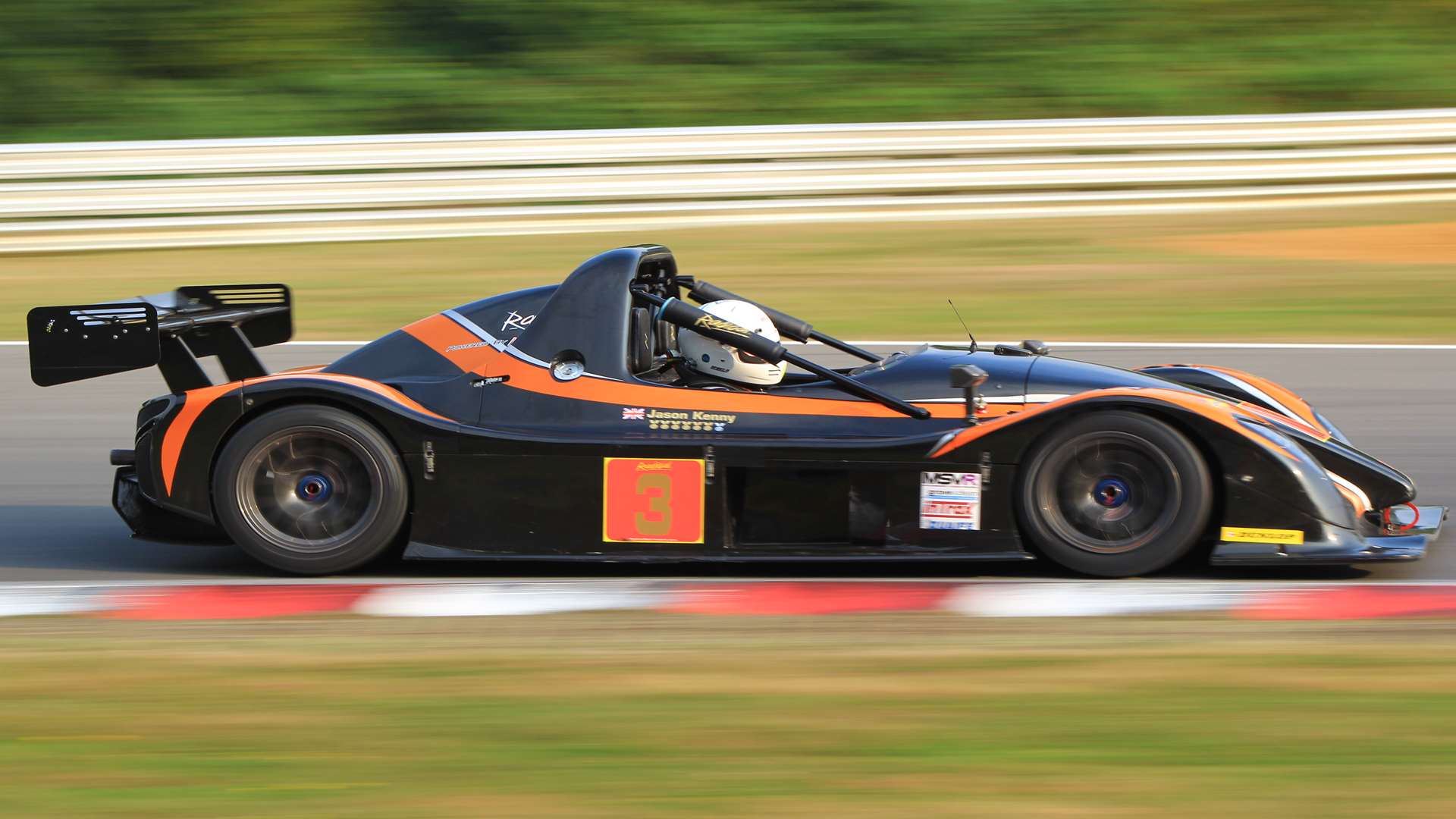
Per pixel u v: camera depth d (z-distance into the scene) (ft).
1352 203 192.24
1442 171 194.18
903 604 59.41
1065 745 45.14
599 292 65.67
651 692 49.85
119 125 228.22
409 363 66.95
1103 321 137.69
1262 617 57.11
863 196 182.60
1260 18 256.52
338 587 63.26
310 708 48.88
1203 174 187.32
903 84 236.43
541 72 241.55
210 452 64.28
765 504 63.05
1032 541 61.21
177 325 70.28
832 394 64.03
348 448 63.10
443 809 41.50
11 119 228.63
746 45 245.04
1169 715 47.24
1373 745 44.75
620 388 64.03
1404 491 64.44
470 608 60.03
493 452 62.80
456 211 176.04
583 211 177.99
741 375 65.57
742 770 43.78
